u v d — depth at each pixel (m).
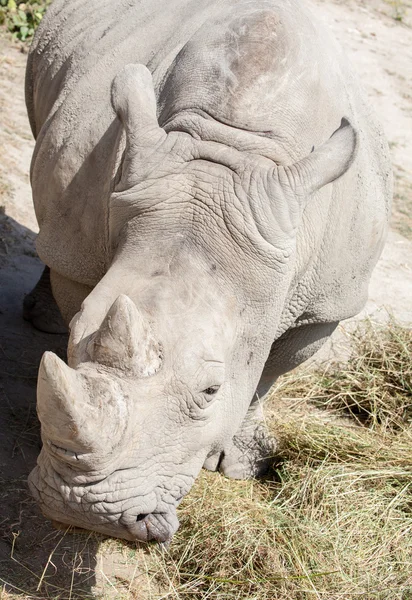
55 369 2.82
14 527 4.57
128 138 3.64
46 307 6.26
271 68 3.83
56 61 5.47
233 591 4.47
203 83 3.82
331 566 4.72
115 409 3.06
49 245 4.71
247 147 3.68
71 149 4.63
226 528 4.73
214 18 4.18
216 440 3.68
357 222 4.55
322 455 5.62
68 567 4.43
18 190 7.97
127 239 3.59
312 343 4.96
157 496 3.37
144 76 3.73
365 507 5.18
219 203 3.54
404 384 6.54
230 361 3.64
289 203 3.57
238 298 3.56
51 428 2.96
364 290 4.95
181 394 3.28
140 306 3.29
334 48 4.62
